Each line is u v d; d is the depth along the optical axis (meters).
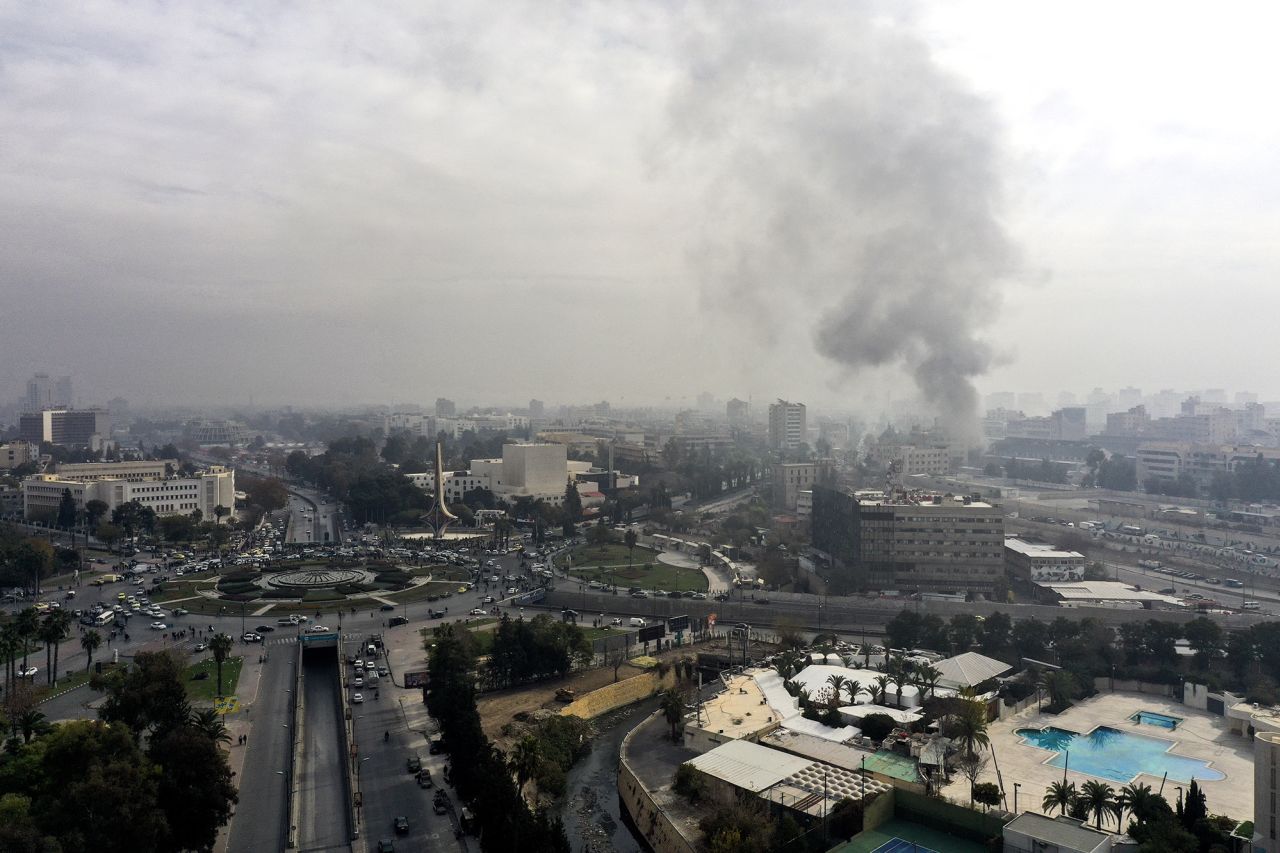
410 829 150.62
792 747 184.50
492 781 144.00
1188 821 141.75
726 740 189.50
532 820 141.38
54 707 198.50
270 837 147.00
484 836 140.50
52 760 134.00
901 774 170.00
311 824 152.00
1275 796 130.25
